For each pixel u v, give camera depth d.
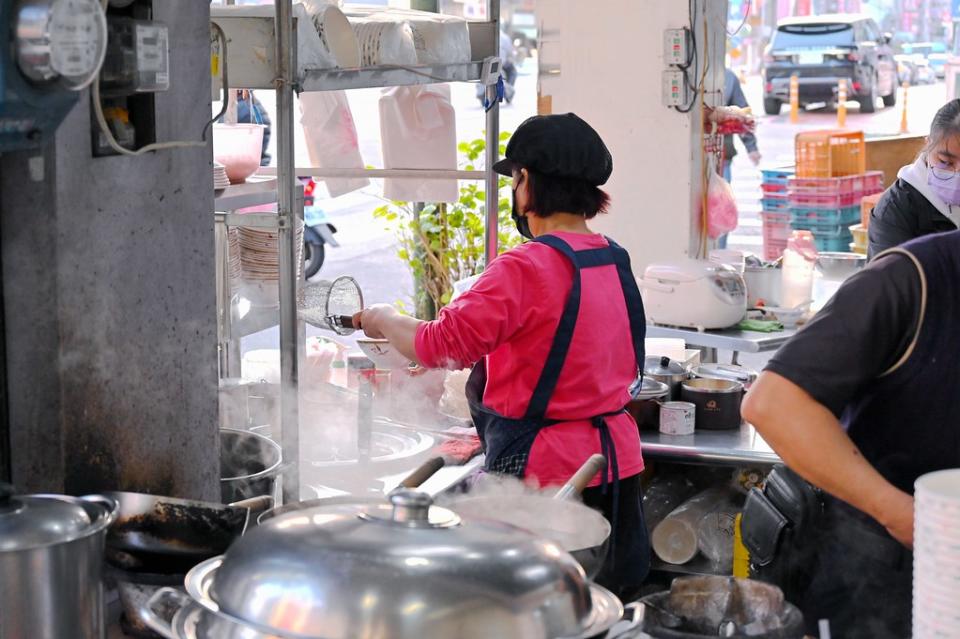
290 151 2.21
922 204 3.68
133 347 1.86
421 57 2.79
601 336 2.34
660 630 1.44
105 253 1.78
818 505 1.94
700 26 4.46
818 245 7.40
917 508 1.29
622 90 4.53
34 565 1.31
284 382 2.26
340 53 2.42
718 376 3.35
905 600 1.81
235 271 2.80
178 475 1.98
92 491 1.78
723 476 3.46
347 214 11.38
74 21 1.47
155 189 1.88
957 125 3.55
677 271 3.96
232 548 1.27
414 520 1.26
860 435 1.74
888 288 1.61
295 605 1.16
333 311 2.48
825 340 1.61
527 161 2.38
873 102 16.34
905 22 20.45
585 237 2.40
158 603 1.28
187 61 1.94
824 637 1.50
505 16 20.47
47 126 1.53
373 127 12.05
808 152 7.42
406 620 1.14
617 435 2.41
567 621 1.22
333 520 1.27
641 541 2.48
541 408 2.32
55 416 1.71
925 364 1.62
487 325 2.25
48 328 1.69
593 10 4.51
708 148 4.59
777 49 16.36
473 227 5.12
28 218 1.67
